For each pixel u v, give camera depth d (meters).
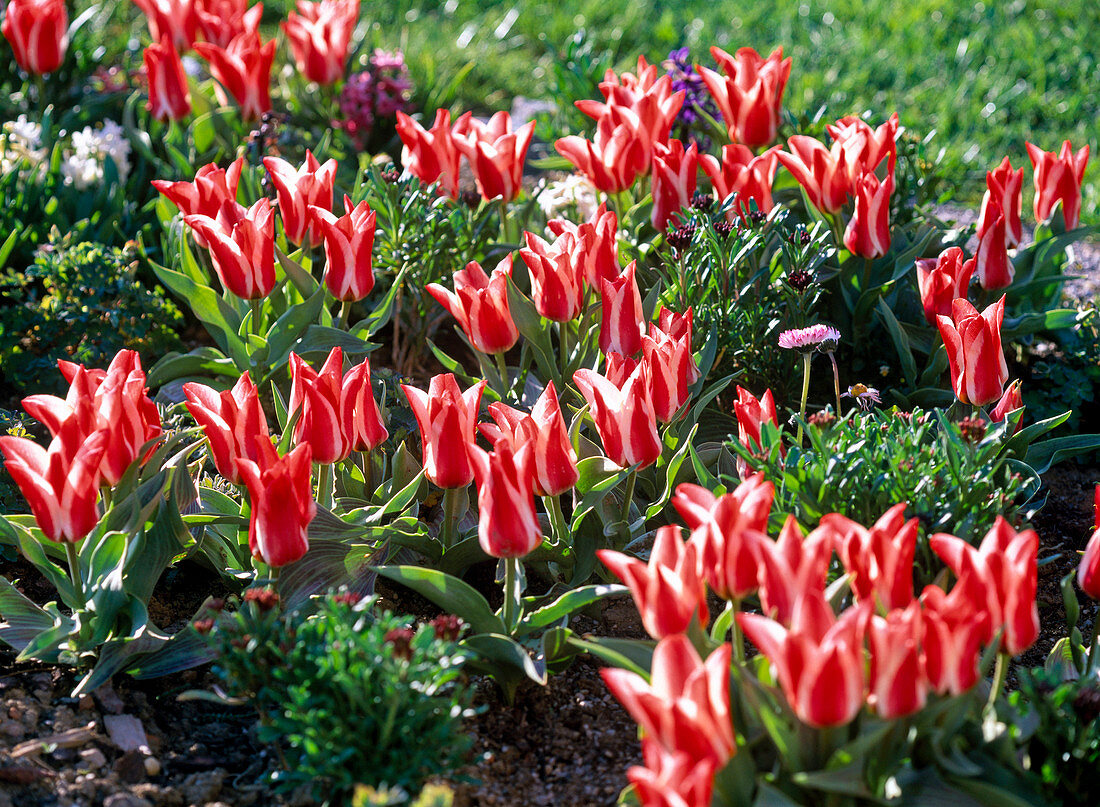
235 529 1.82
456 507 1.83
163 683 1.78
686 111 2.34
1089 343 2.11
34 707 1.74
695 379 1.85
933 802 1.60
